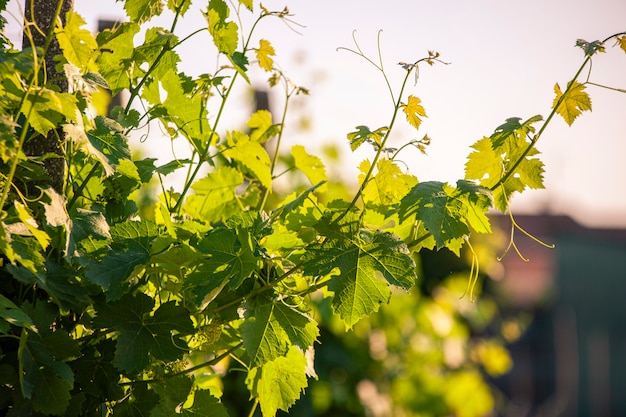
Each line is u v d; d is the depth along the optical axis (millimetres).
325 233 1959
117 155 1945
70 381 1868
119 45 2078
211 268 1931
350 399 4129
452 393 5109
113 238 1961
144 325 1946
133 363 1921
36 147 1979
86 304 1949
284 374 2061
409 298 4438
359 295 1939
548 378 10156
